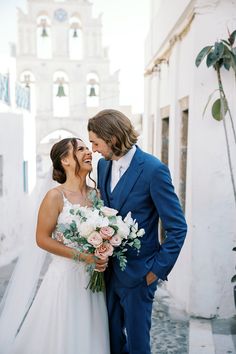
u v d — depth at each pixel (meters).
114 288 2.79
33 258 3.02
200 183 4.25
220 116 4.02
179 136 5.37
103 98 19.66
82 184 2.76
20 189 8.78
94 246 2.38
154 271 2.53
